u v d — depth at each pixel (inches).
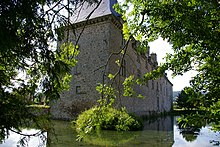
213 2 138.3
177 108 2290.8
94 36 795.4
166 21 151.0
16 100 115.9
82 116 591.5
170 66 177.0
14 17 90.9
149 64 1283.2
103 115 206.8
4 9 89.6
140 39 196.4
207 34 135.9
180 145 468.1
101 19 777.6
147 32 179.8
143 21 179.0
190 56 168.2
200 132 656.4
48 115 133.2
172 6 142.8
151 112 1256.2
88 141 453.7
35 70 119.9
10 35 91.0
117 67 805.2
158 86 1519.4
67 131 554.9
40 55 112.0
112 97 211.8
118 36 845.8
